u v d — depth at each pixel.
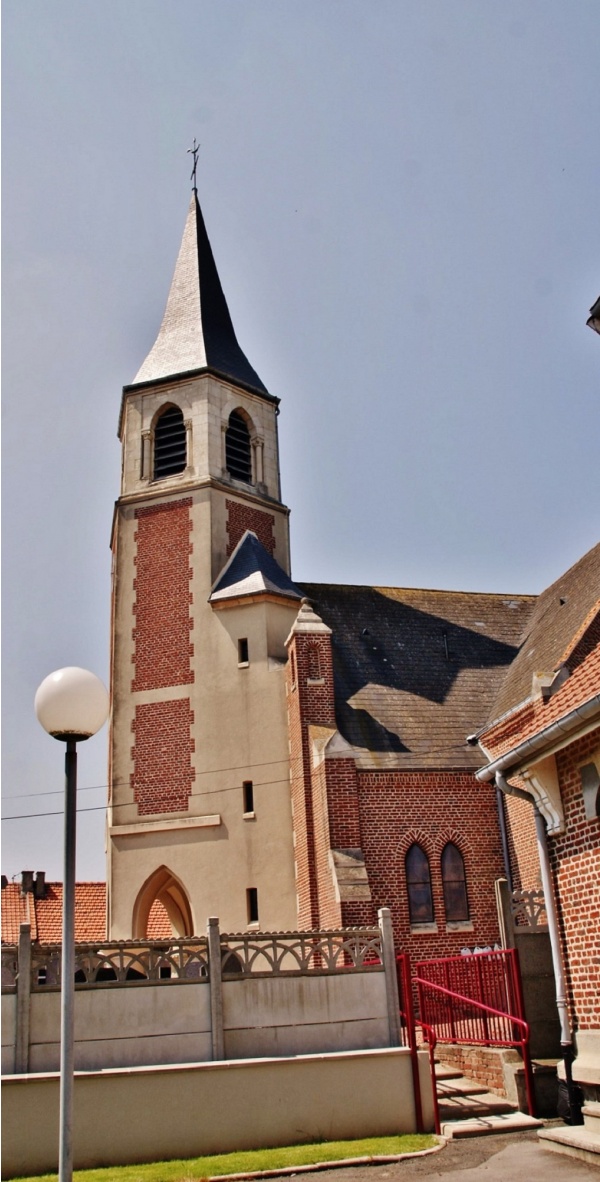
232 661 26.84
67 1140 8.45
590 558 29.28
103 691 9.62
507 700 26.66
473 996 16.84
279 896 24.14
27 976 13.57
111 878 25.67
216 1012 13.96
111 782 26.78
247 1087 13.31
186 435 30.36
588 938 12.66
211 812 25.47
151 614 28.30
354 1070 13.77
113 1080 12.95
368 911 21.45
